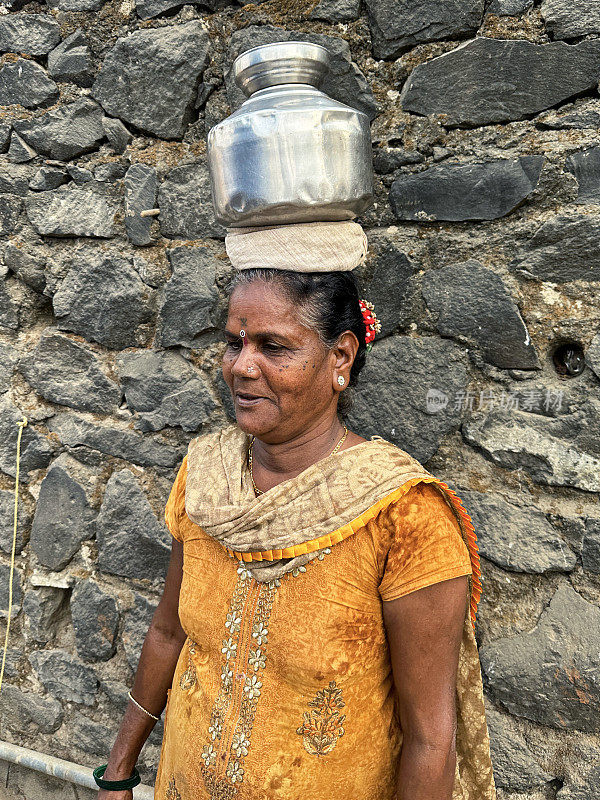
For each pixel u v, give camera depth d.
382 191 1.40
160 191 1.59
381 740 1.00
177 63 1.51
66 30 1.60
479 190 1.31
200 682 1.04
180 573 1.23
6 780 2.00
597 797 1.31
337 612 0.93
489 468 1.37
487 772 1.08
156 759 1.76
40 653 1.88
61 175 1.68
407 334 1.41
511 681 1.36
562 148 1.24
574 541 1.30
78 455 1.77
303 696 0.95
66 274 1.72
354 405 1.46
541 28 1.23
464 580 0.94
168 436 1.67
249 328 0.94
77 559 1.80
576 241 1.25
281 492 0.97
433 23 1.29
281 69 0.95
